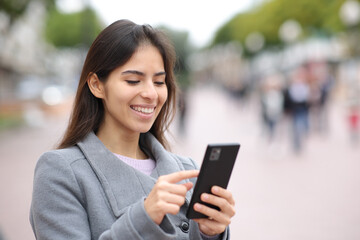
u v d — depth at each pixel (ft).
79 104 5.90
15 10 63.21
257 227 17.92
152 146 6.27
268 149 39.78
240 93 94.48
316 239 16.44
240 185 25.48
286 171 29.81
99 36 5.71
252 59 196.13
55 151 5.50
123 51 5.54
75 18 184.24
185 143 44.70
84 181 5.35
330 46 105.40
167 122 6.78
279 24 114.52
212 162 5.09
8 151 40.68
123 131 5.94
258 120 70.23
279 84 40.86
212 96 177.17
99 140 5.71
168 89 6.50
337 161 33.09
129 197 5.43
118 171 5.55
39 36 192.13
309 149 40.04
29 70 188.55
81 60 82.48
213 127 62.03
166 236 4.79
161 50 5.70
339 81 97.19
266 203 21.48
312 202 21.49
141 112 5.63
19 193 23.66
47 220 5.13
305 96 38.11
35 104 76.48
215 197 5.20
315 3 102.99
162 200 4.76
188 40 110.32
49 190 5.22
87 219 5.29
